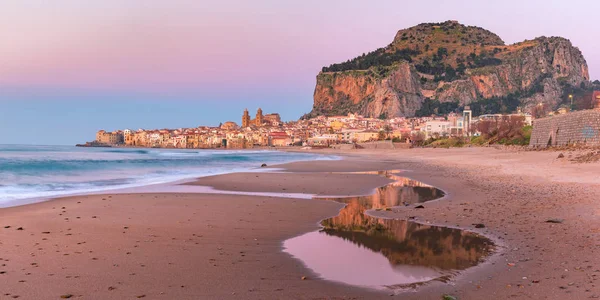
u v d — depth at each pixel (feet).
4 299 25.85
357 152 526.98
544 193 75.00
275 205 70.08
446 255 37.50
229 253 38.40
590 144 186.29
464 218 55.42
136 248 39.47
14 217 54.75
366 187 101.04
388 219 57.47
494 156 235.61
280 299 26.50
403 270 33.17
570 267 31.14
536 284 28.02
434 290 28.14
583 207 56.34
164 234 46.09
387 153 435.12
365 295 27.30
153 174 138.00
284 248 40.93
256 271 32.76
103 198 74.59
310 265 34.78
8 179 105.81
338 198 81.10
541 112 565.12
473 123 615.98
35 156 261.65
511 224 49.34
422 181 115.03
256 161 260.62
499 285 28.40
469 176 124.88
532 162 164.04
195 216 58.03
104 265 33.60
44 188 91.15
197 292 27.63
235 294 27.37
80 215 56.95
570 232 42.63
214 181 112.78
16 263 33.78
